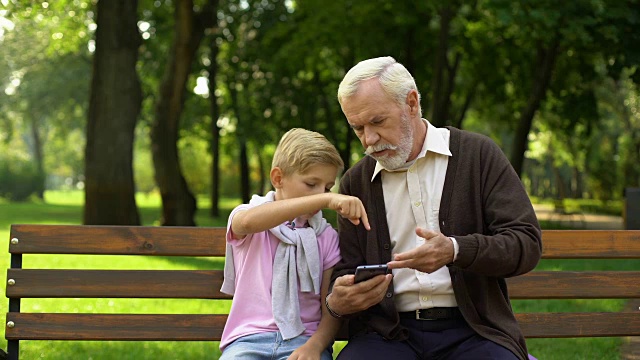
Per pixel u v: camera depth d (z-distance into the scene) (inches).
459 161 133.5
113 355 231.1
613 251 153.8
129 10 632.4
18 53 1467.8
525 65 876.0
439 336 132.1
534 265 126.6
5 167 1772.9
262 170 1446.9
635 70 640.4
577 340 257.3
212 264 452.8
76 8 879.7
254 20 917.2
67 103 1640.0
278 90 1004.6
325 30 757.3
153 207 1569.9
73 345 242.4
